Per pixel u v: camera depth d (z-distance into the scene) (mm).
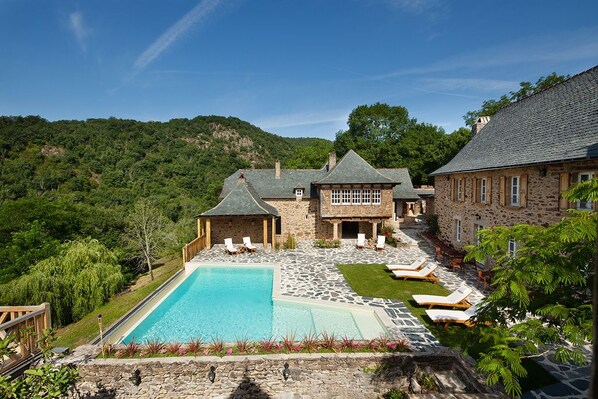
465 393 7172
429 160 42094
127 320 10664
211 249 22016
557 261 4414
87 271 17781
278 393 8094
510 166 12688
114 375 7863
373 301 12211
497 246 5234
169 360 7977
